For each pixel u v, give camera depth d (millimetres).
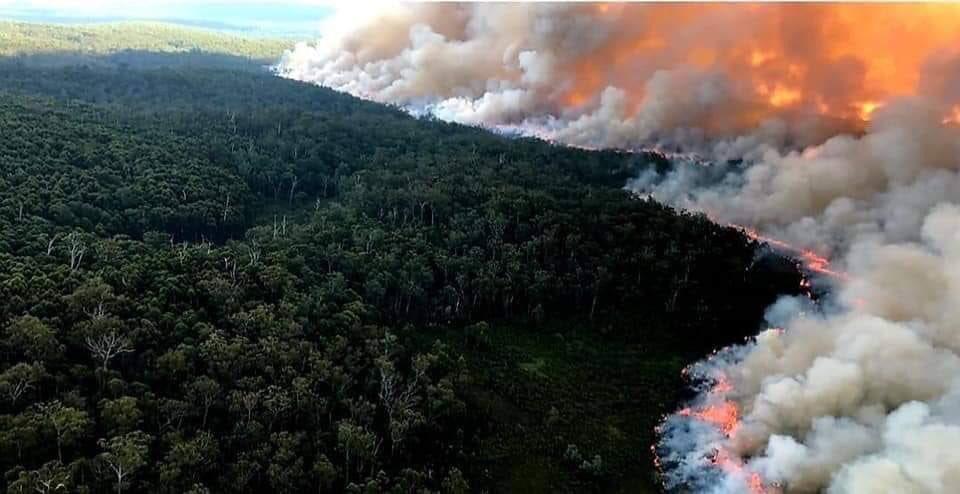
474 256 176625
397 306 160000
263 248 163500
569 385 146750
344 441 106500
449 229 192750
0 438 90938
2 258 131500
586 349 160125
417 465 115125
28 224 153125
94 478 92688
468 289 167625
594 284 172000
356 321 139000
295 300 138125
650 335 166500
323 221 190250
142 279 132875
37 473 86875
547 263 179375
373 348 131375
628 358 158500
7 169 180625
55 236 147750
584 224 194125
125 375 111500
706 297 177875
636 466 126312
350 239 177875
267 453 103688
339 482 106438
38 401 101812
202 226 197375
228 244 175000
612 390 146875
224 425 109750
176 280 133750
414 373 131500
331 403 117625
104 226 172125
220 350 114875
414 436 118000
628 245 187875
